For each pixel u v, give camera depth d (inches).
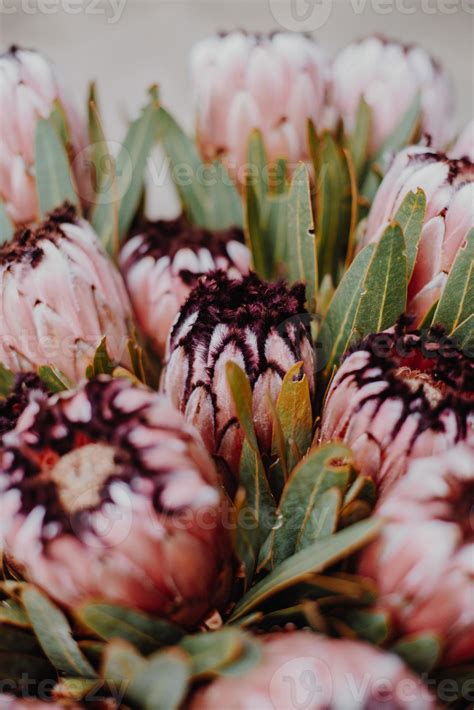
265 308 19.5
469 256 20.1
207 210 25.5
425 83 26.4
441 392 18.3
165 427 17.3
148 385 22.9
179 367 19.4
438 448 18.0
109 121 50.3
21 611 18.6
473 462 17.1
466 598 16.8
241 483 18.9
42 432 17.3
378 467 18.3
